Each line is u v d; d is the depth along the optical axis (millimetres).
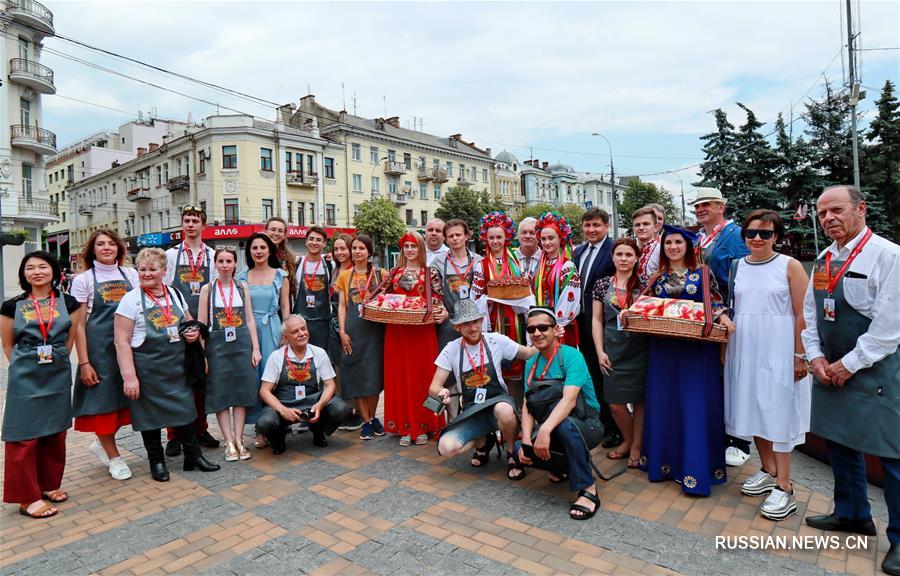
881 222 18594
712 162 20359
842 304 3107
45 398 3895
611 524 3490
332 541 3365
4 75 27531
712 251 4582
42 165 30375
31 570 3125
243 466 4773
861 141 19438
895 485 2934
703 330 3674
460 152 50719
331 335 5848
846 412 3115
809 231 18000
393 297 5059
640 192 54625
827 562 3006
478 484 4227
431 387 4441
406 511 3756
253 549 3297
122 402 4523
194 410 4645
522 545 3254
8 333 3904
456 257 5336
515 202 58656
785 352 3572
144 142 50969
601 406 5059
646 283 4359
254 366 5039
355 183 41281
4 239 14914
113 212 46375
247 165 34562
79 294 4406
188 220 5379
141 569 3111
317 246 5777
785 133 19219
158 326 4410
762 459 3926
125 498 4133
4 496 3822
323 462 4812
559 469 3840
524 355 4535
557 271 5039
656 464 4098
